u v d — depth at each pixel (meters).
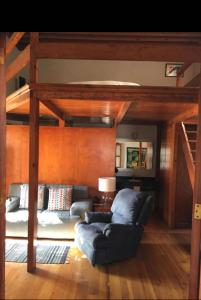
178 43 3.65
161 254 3.97
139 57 3.20
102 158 5.59
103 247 3.48
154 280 3.16
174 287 3.01
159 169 6.74
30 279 3.10
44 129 5.59
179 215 5.42
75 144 5.60
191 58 3.18
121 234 3.64
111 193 5.45
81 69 6.79
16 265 3.45
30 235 3.27
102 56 3.20
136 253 3.98
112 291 2.90
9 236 4.46
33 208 3.27
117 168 7.09
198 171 1.83
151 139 7.13
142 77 6.78
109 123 6.48
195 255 1.82
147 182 6.76
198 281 1.82
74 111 5.21
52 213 4.62
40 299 2.71
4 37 2.02
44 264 3.50
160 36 4.05
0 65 1.99
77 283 3.04
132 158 7.11
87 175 5.60
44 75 6.78
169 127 5.79
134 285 3.04
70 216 4.55
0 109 1.98
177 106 4.07
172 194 5.41
